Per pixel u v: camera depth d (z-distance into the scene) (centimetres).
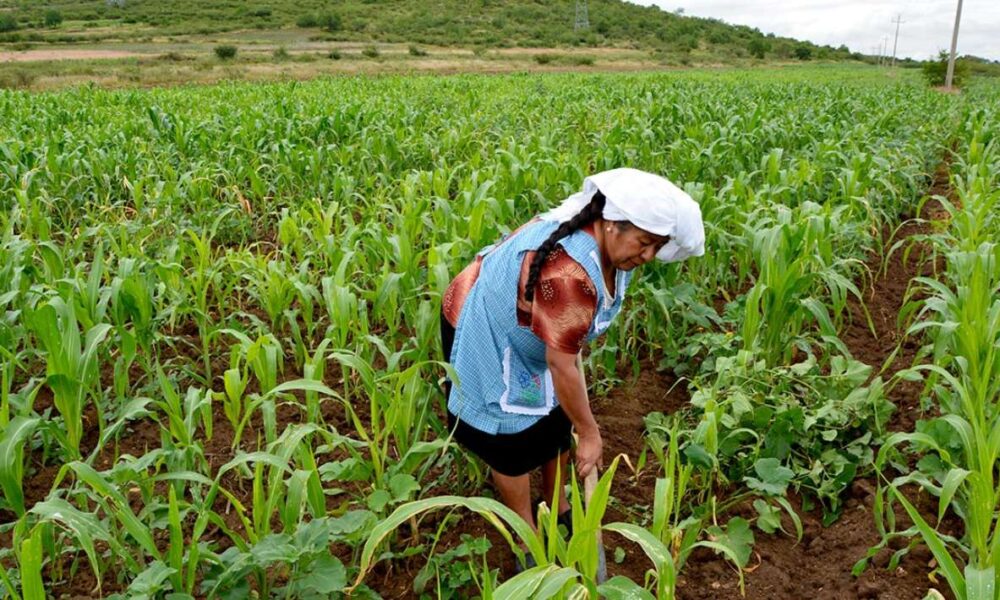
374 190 837
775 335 438
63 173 846
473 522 346
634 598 202
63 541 315
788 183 713
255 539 273
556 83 2486
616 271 269
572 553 212
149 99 1778
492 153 1012
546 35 9950
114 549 251
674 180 823
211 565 283
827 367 484
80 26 9056
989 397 363
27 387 366
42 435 385
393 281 429
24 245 487
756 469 339
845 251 623
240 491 376
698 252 253
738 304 478
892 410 378
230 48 5391
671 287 479
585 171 813
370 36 8881
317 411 352
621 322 490
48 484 384
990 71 8094
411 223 570
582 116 1290
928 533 227
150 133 1205
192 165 904
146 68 4278
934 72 4338
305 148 942
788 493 360
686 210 242
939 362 363
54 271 501
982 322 372
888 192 807
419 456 319
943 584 300
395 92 1950
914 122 1399
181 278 506
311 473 271
